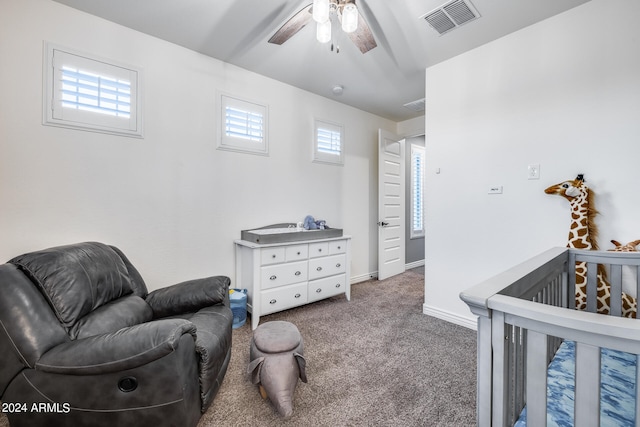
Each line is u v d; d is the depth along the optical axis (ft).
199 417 4.42
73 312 4.33
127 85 7.27
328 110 12.05
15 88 5.95
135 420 3.77
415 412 4.89
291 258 9.04
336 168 12.44
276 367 4.90
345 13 4.89
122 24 7.17
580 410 2.23
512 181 7.45
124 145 7.27
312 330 8.12
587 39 6.30
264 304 8.44
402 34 7.47
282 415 4.55
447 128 8.75
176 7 6.57
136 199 7.46
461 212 8.46
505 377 2.68
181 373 3.90
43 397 3.74
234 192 9.27
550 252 5.26
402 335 7.82
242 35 7.67
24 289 4.06
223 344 5.03
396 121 15.25
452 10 6.56
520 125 7.30
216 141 8.83
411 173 16.89
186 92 8.25
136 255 7.47
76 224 6.64
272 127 10.18
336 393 5.37
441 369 6.17
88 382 3.71
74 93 6.56
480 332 2.77
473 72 8.18
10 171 5.92
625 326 2.00
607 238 6.04
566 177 6.59
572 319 2.20
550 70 6.82
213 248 8.83
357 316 9.20
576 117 6.46
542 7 6.45
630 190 5.81
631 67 5.80
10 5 5.91
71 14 6.54
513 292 3.20
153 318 6.07
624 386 3.57
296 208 10.98
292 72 9.70
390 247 14.29
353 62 9.01
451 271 8.71
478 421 2.81
